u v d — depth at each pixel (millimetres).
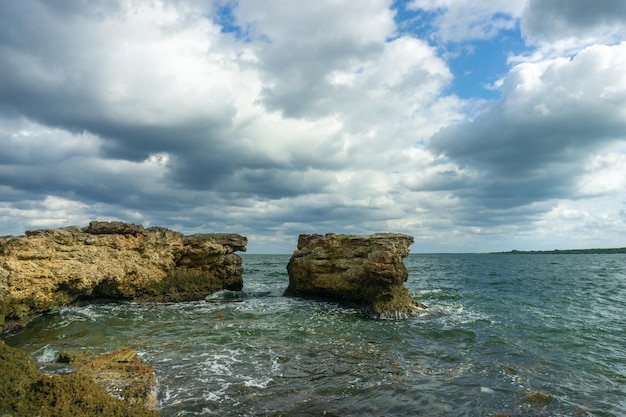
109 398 9289
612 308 26922
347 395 11297
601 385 12406
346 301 29500
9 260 19781
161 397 10922
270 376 12844
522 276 58062
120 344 16453
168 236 32062
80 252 24734
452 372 13500
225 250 34969
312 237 36219
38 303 21234
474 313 25406
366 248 29344
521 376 13141
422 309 25547
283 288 39844
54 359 13945
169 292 30609
